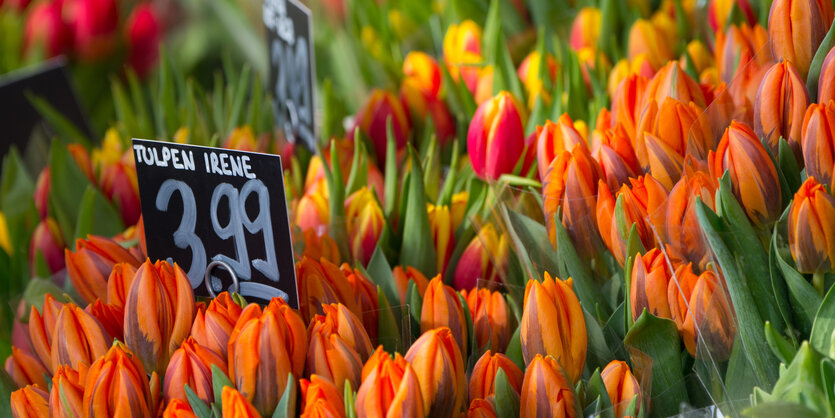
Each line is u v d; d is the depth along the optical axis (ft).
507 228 4.92
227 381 4.40
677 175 4.56
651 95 4.81
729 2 6.05
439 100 6.18
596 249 4.67
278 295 4.80
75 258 5.04
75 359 4.63
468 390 4.56
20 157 6.15
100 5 8.75
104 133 8.89
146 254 5.14
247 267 4.86
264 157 4.73
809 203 4.17
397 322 4.76
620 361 4.47
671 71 4.78
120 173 5.84
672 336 4.42
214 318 4.55
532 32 6.91
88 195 5.65
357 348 4.54
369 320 4.74
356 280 4.87
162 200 5.00
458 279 5.24
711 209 4.34
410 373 4.25
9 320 5.60
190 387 4.47
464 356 4.72
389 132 5.52
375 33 7.33
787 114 4.33
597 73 5.92
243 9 9.51
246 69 6.40
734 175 4.29
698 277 4.41
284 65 6.28
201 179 4.90
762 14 5.95
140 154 5.01
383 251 5.32
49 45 8.69
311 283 4.79
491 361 4.48
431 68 6.49
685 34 6.24
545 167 4.90
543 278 4.78
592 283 4.68
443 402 4.36
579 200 4.66
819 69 4.32
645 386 4.42
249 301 4.89
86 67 8.87
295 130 6.26
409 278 5.05
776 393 4.12
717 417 4.39
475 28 6.56
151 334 4.64
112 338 4.68
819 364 4.05
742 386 4.30
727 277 4.28
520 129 5.34
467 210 5.45
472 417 4.40
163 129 6.56
